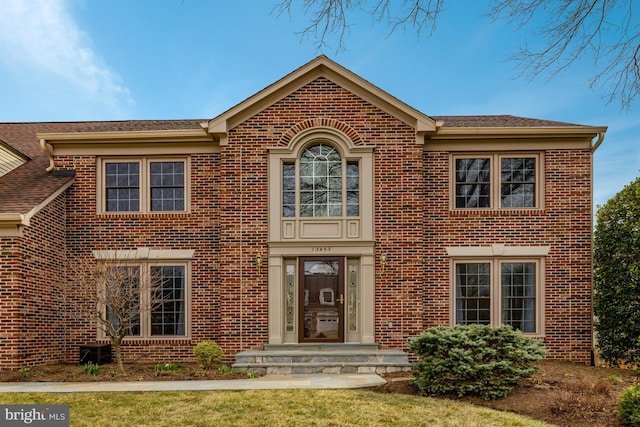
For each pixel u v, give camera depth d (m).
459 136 12.84
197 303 12.91
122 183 13.37
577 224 12.83
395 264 12.35
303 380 9.88
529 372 8.30
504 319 12.79
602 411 7.24
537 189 13.02
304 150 12.77
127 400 8.04
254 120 12.69
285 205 12.67
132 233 13.07
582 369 11.07
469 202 13.09
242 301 12.30
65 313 12.79
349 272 12.57
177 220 13.09
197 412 7.38
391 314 12.23
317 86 12.72
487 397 8.07
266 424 6.86
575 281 12.70
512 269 12.91
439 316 12.69
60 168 13.28
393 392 8.69
